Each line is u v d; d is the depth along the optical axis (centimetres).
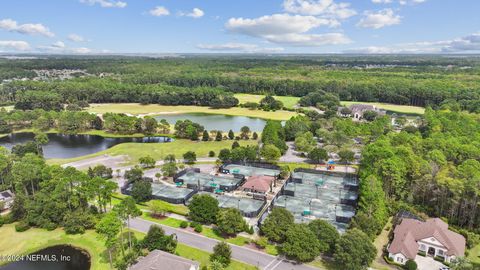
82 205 9838
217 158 15738
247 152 14612
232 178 13000
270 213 8950
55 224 9269
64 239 8775
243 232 9156
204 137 18688
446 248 7875
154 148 17162
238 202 10894
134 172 12344
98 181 9625
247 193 11631
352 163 14912
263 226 8625
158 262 6944
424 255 8125
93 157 15738
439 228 8338
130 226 9381
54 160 15212
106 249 8294
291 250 7688
